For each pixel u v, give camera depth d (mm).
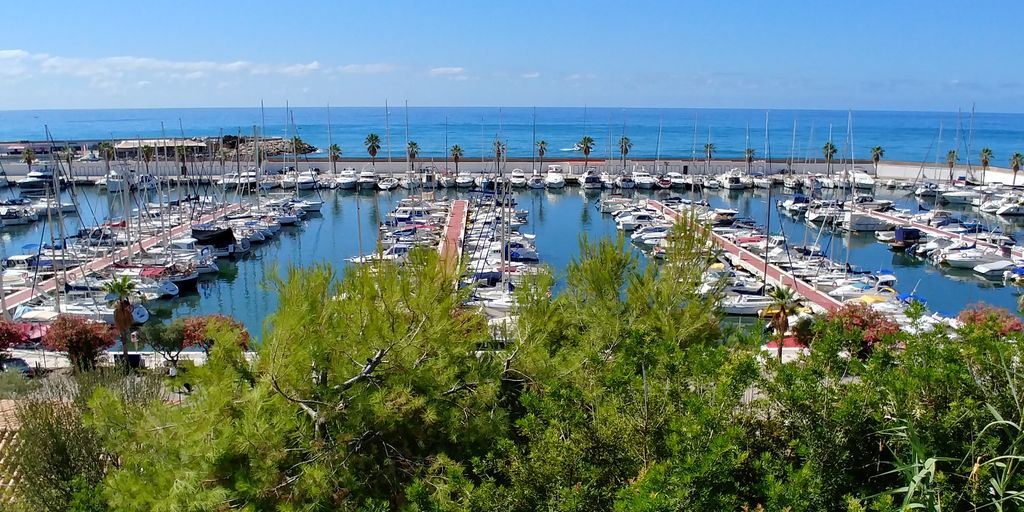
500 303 38656
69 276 48500
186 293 49781
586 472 10406
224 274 55156
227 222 68688
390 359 12828
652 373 12133
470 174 100125
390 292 12711
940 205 83562
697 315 17438
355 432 12406
